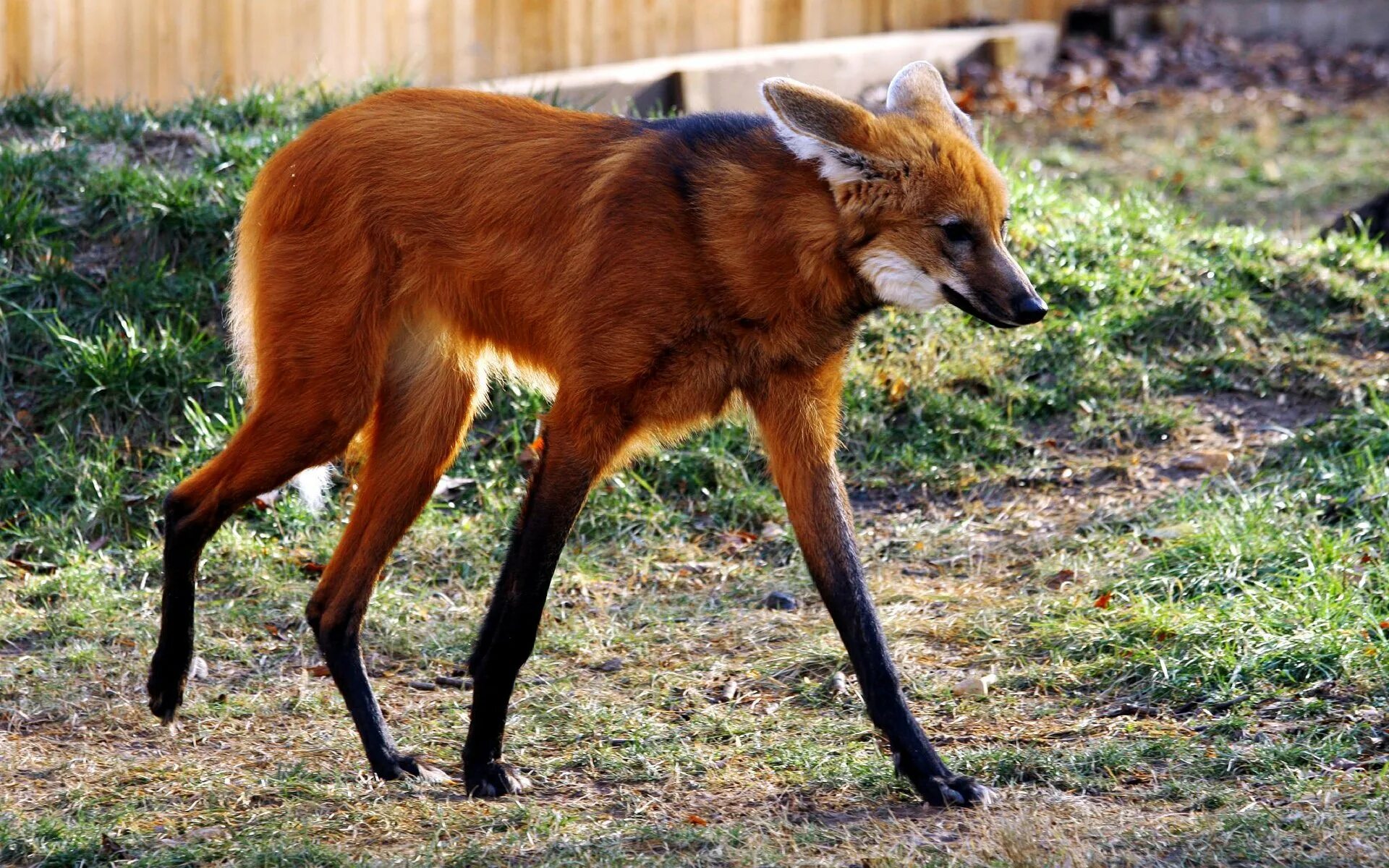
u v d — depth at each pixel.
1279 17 25.58
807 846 5.51
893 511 9.67
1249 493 9.09
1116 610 7.74
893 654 7.62
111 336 9.91
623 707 7.11
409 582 8.70
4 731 6.80
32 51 12.80
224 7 14.15
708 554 9.18
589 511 9.41
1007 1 22.45
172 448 9.65
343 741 6.80
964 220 5.91
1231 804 5.70
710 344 6.19
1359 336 11.08
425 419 6.92
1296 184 17.22
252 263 6.92
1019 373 10.70
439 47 15.87
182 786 6.23
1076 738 6.57
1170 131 19.38
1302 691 6.63
